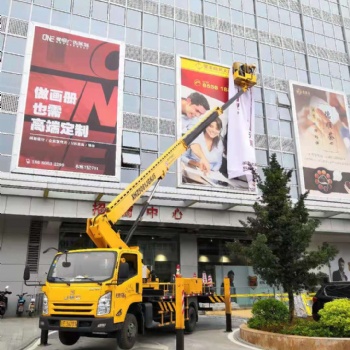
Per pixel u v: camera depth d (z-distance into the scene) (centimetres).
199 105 2277
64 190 1669
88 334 922
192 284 1278
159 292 1080
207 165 2158
